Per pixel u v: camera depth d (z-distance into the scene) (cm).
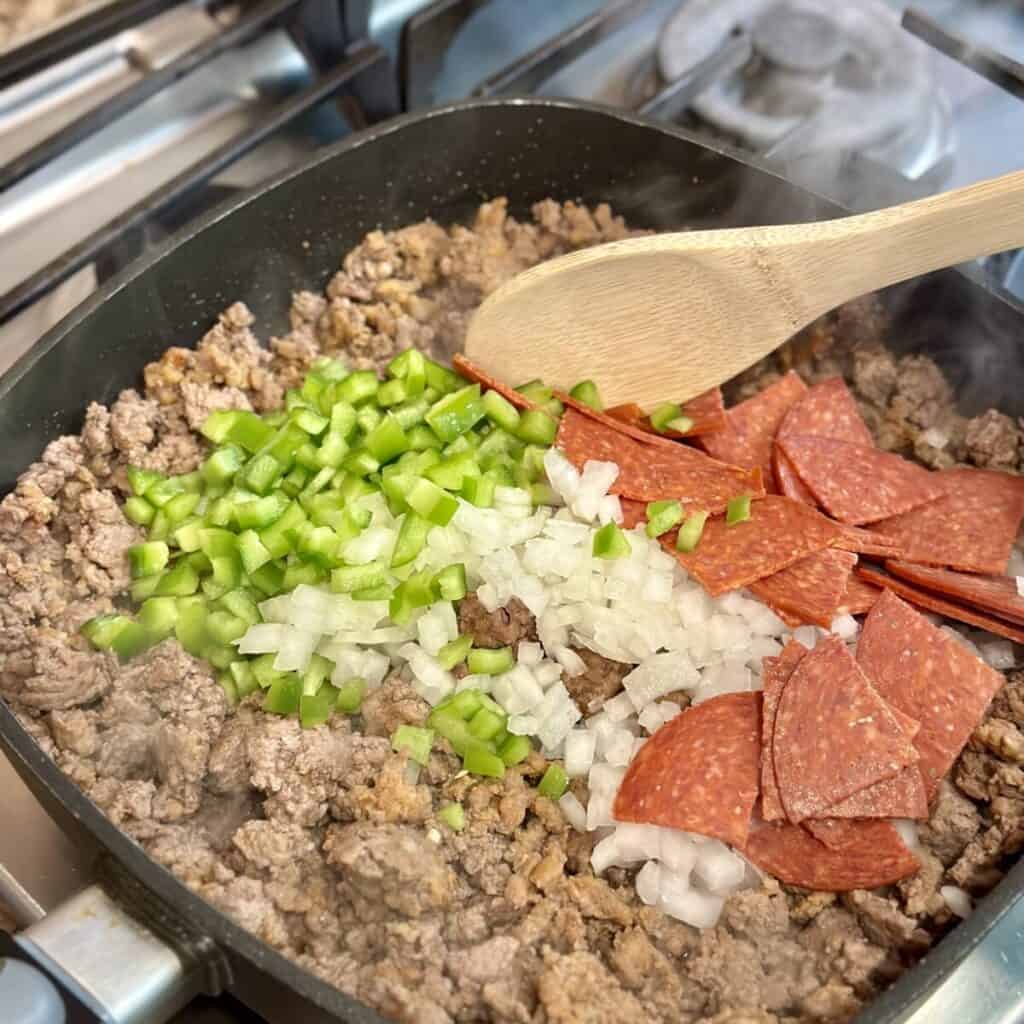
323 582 29
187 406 31
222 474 30
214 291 32
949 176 35
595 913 25
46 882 26
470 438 31
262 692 28
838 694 25
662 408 32
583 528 29
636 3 36
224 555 29
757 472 29
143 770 26
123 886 22
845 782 24
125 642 28
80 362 29
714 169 32
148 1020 21
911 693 26
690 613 28
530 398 32
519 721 27
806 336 33
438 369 32
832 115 36
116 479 30
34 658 26
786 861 25
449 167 34
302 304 33
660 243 28
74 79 37
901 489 30
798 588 27
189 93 38
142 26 38
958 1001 23
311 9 35
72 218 36
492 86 35
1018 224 26
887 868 24
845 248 27
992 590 27
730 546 28
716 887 25
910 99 36
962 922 21
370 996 23
